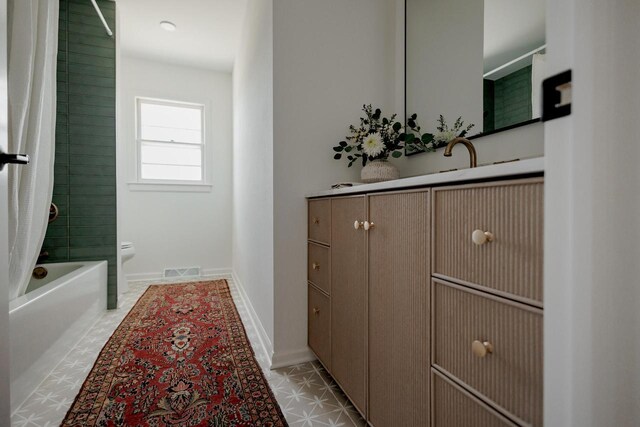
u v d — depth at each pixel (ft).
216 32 8.85
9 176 4.20
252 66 6.81
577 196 1.19
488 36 3.68
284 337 4.91
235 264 10.35
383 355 3.01
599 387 1.14
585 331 1.17
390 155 5.45
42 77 4.79
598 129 1.14
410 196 2.61
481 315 1.94
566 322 1.24
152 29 8.71
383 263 3.00
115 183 7.73
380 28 5.48
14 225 4.33
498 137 3.61
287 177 4.91
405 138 4.73
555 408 1.29
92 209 7.54
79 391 4.12
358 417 3.63
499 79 3.55
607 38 1.13
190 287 9.51
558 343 1.28
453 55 4.21
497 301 1.82
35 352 4.26
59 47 7.29
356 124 5.29
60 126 7.32
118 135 7.88
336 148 4.93
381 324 3.04
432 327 2.36
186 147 11.39
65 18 7.32
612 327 1.12
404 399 2.69
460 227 2.10
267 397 4.00
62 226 7.32
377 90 5.43
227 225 11.64
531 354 1.62
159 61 10.65
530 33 3.22
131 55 10.25
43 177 5.19
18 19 4.25
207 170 11.40
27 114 4.57
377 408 3.11
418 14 4.92
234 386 4.22
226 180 11.64
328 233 4.28
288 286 4.93
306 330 5.06
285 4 4.85
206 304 7.83
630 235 1.09
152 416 3.59
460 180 2.06
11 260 4.32
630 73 1.10
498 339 1.82
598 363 1.14
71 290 5.47
